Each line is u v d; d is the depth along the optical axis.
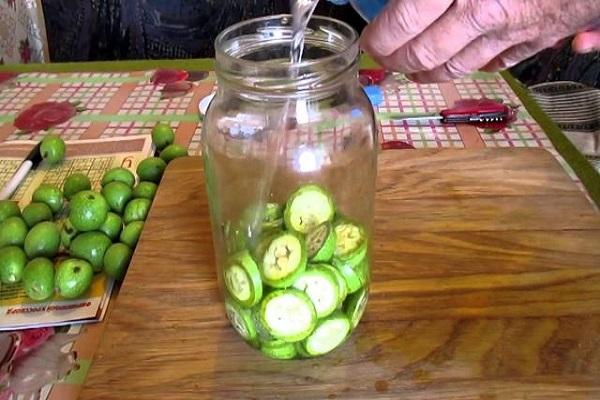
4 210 0.51
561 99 0.93
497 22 0.37
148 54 1.14
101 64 0.86
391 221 0.51
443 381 0.38
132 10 1.10
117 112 0.73
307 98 0.36
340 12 0.98
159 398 0.37
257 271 0.36
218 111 0.39
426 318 0.42
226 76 0.35
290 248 0.36
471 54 0.41
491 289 0.44
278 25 0.38
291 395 0.37
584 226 0.50
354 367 0.39
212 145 0.40
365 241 0.40
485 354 0.39
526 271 0.46
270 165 0.40
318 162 0.40
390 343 0.40
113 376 0.39
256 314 0.37
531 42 0.42
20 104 0.76
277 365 0.39
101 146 0.66
